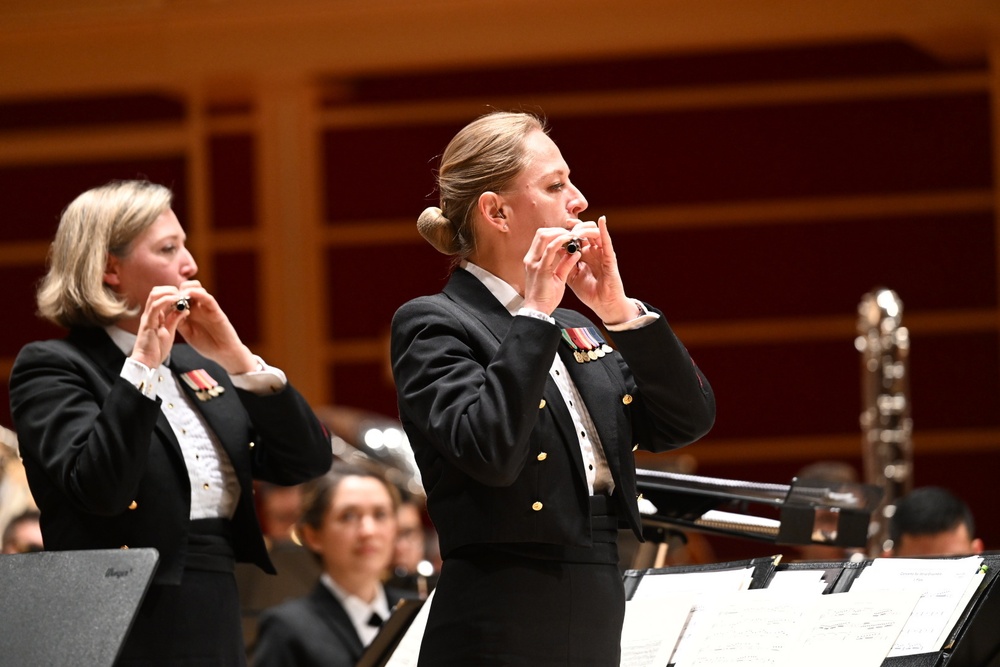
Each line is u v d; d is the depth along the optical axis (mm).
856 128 31609
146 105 33281
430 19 30219
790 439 31469
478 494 7832
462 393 7738
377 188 32844
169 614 8922
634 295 32062
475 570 7828
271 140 32281
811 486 10898
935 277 31219
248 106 32500
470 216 8508
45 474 9141
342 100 32906
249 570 16969
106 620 6996
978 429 30859
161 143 33250
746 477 31547
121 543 8961
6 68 30984
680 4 29922
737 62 32000
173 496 9109
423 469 8156
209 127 32719
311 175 32594
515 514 7762
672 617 9234
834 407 31375
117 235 9602
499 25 30234
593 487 8164
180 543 9039
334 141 32969
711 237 32000
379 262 32781
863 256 31484
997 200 30719
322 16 30219
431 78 32812
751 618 8922
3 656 6957
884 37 31141
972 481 30781
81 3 30109
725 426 31719
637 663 9031
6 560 7336
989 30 29891
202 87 31609
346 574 16484
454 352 8016
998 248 30875
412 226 32719
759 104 31938
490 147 8445
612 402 8383
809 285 31609
